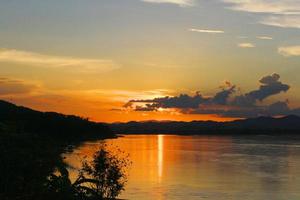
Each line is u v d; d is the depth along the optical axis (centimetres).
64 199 2286
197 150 14012
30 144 2178
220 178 6047
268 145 17988
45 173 2144
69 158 6906
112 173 2536
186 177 6075
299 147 16062
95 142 15988
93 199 2458
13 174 2028
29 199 2091
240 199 4278
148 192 4475
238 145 18012
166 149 14512
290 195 4569
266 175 6550
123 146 16562
